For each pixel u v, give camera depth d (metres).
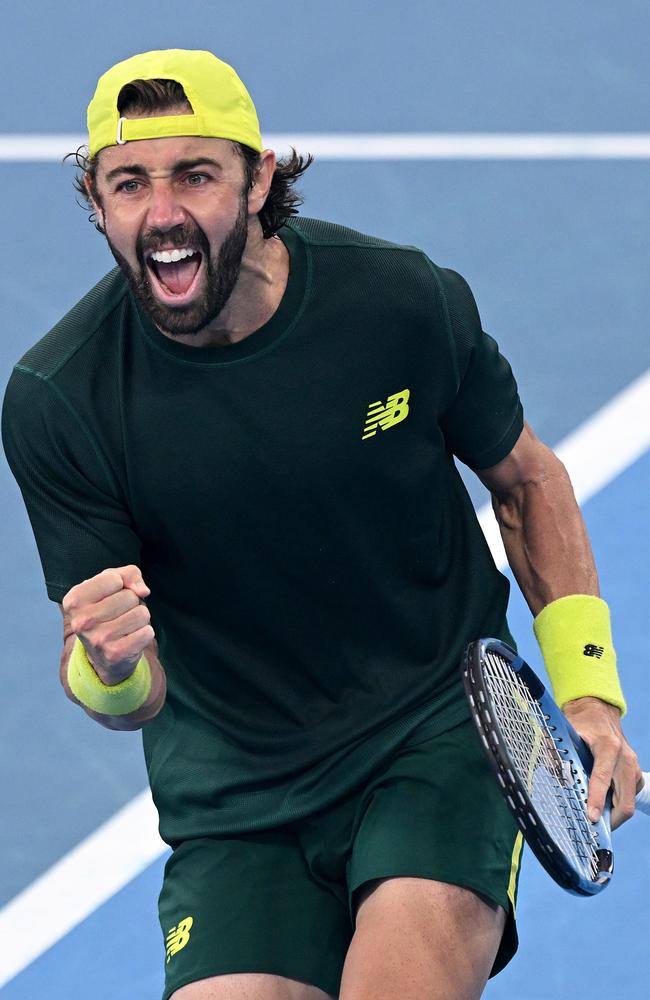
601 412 32.69
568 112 40.47
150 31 42.72
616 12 42.94
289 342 17.09
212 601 17.89
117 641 15.70
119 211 16.42
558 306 35.44
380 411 17.33
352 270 17.36
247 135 16.52
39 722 28.41
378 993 16.36
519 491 19.52
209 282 16.47
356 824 17.94
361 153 39.38
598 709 18.80
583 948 24.95
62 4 43.44
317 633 17.95
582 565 19.34
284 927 17.78
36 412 17.30
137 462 17.22
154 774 18.75
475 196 38.22
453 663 18.23
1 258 36.62
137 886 25.80
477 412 18.39
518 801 15.89
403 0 43.62
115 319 17.44
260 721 18.28
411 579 18.08
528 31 42.56
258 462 17.14
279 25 42.84
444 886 17.08
